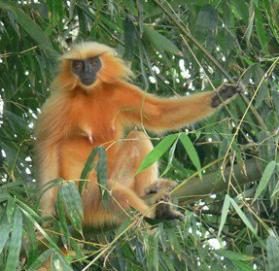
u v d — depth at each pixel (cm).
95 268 1119
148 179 1056
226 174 917
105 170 884
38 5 1207
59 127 1082
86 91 1095
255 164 923
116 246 952
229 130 1063
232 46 1127
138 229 876
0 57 1215
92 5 1253
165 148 840
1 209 870
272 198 870
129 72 1142
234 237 1201
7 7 1096
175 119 1090
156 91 1240
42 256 803
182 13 1216
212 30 1093
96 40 1214
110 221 1000
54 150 1072
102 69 1104
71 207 853
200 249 971
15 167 1148
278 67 1216
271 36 1236
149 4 1166
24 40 1222
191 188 929
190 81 1280
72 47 1128
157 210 933
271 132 970
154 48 1212
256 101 1009
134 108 1102
